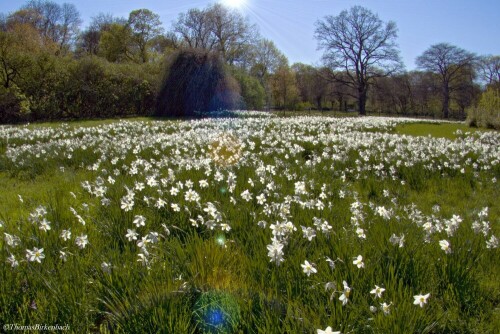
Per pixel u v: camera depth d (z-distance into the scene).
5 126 20.08
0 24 53.50
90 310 2.86
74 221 4.39
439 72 70.00
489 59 69.50
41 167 8.41
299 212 4.54
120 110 32.44
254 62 67.94
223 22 58.28
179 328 2.54
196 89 31.73
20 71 27.95
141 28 61.62
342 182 7.09
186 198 4.46
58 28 61.19
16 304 2.83
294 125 16.78
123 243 3.90
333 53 63.19
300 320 2.52
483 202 6.31
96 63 31.09
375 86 64.12
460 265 3.25
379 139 12.98
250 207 4.76
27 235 3.73
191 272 3.17
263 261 3.30
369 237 3.78
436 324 2.73
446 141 12.21
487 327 2.83
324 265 3.17
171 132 15.20
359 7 60.56
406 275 3.19
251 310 2.70
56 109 28.53
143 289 2.91
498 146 11.59
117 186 5.57
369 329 2.53
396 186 7.18
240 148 9.37
